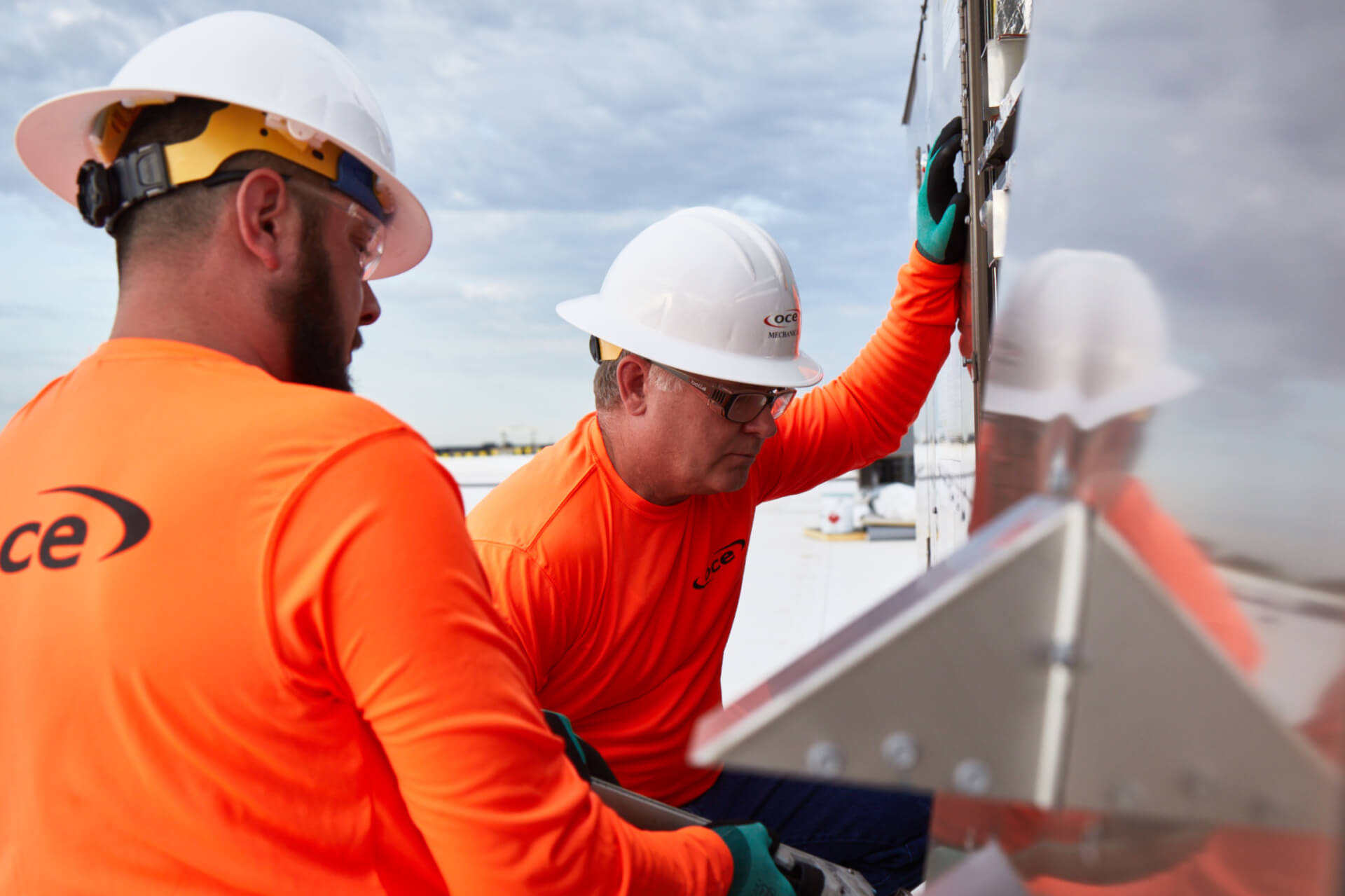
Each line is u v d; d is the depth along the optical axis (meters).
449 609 0.79
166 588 0.75
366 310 1.09
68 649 0.77
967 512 1.59
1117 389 0.48
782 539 7.97
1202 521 0.42
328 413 0.80
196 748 0.76
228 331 0.89
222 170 0.87
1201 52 0.44
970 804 0.58
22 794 0.79
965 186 1.57
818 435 1.80
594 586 1.52
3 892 0.81
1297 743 0.38
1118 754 0.45
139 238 0.89
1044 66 0.60
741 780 1.77
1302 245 0.38
